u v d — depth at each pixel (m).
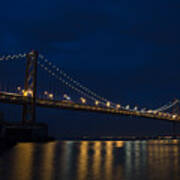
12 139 61.16
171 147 56.97
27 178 17.17
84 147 54.81
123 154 36.94
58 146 55.50
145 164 25.34
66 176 18.09
